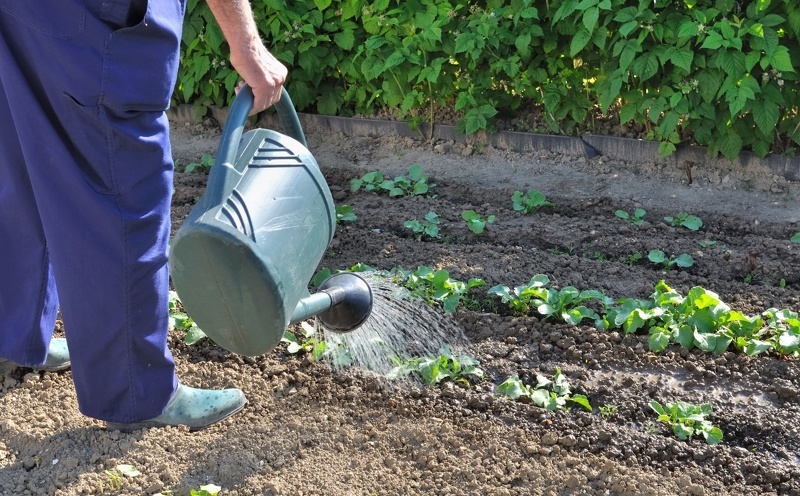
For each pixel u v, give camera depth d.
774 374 3.76
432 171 4.96
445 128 5.14
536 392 3.67
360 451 3.51
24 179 3.44
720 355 3.82
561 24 4.81
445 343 3.90
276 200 3.21
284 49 5.19
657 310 3.89
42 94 3.28
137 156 3.31
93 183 3.31
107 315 3.36
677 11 4.64
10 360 3.61
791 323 3.84
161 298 3.41
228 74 5.30
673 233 4.46
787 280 4.18
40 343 3.59
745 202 4.59
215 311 3.21
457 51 4.83
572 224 4.53
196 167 5.06
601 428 3.57
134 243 3.33
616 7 4.71
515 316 4.04
